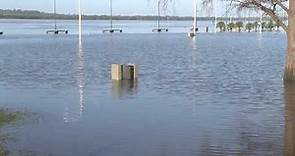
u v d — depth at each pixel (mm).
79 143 11102
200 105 15945
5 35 84000
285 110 14953
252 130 12242
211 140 11266
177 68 28141
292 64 21328
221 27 97500
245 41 59812
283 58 34594
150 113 14594
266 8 20922
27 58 36000
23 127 12719
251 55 37469
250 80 22547
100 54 39562
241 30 98125
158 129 12445
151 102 16578
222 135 11734
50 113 14664
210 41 60281
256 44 52875
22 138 11547
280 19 21266
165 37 74250
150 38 70625
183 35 82938
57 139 11469
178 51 42562
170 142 11133
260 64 30344
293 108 15273
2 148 10594
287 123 13023
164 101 16766
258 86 20453
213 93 18594
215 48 46281
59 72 26328
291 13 20812
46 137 11648
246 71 26406
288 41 21250
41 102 16703
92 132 12148
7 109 15242
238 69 27453
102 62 32312
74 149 10609
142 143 11070
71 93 18734
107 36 79875
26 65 30484
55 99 17328
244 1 21312
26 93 18797
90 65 30203
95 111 14977
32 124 13086
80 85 21031
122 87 20344
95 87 20375
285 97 17453
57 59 34906
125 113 14641
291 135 11664
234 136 11641
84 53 40844
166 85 20906
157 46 50281
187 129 12422
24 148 10672
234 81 22203
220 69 27500
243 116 14062
